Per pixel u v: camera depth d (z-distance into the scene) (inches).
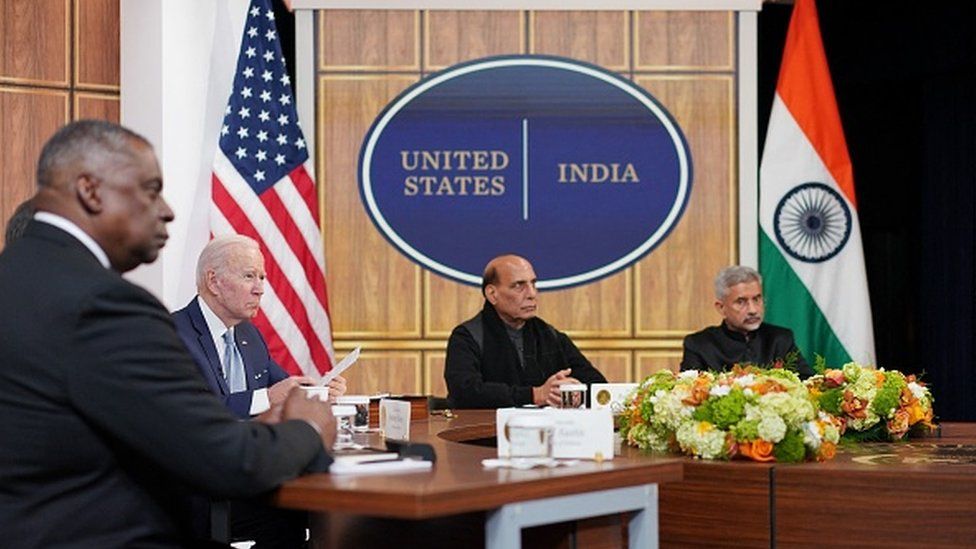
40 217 100.7
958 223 325.1
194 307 178.5
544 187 265.3
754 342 223.8
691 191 266.1
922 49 328.8
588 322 265.4
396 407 145.6
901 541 133.0
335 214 262.5
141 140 102.9
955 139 325.1
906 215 351.6
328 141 262.8
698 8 265.6
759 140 366.6
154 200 102.7
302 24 263.0
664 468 110.3
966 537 131.3
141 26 248.7
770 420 139.9
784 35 358.3
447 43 264.7
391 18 263.9
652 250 265.6
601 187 265.4
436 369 263.1
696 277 266.1
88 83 248.4
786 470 136.8
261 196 245.6
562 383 191.8
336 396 161.6
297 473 98.9
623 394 170.4
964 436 174.1
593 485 103.7
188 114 248.8
